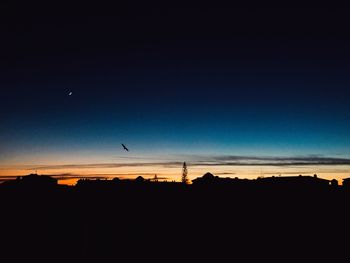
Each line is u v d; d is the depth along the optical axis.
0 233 35.91
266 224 43.81
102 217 46.81
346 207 53.53
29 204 53.88
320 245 33.19
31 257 28.12
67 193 64.06
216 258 29.09
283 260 28.50
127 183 71.00
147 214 50.31
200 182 76.56
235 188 70.94
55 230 37.88
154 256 29.44
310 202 58.12
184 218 47.44
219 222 44.88
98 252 30.20
